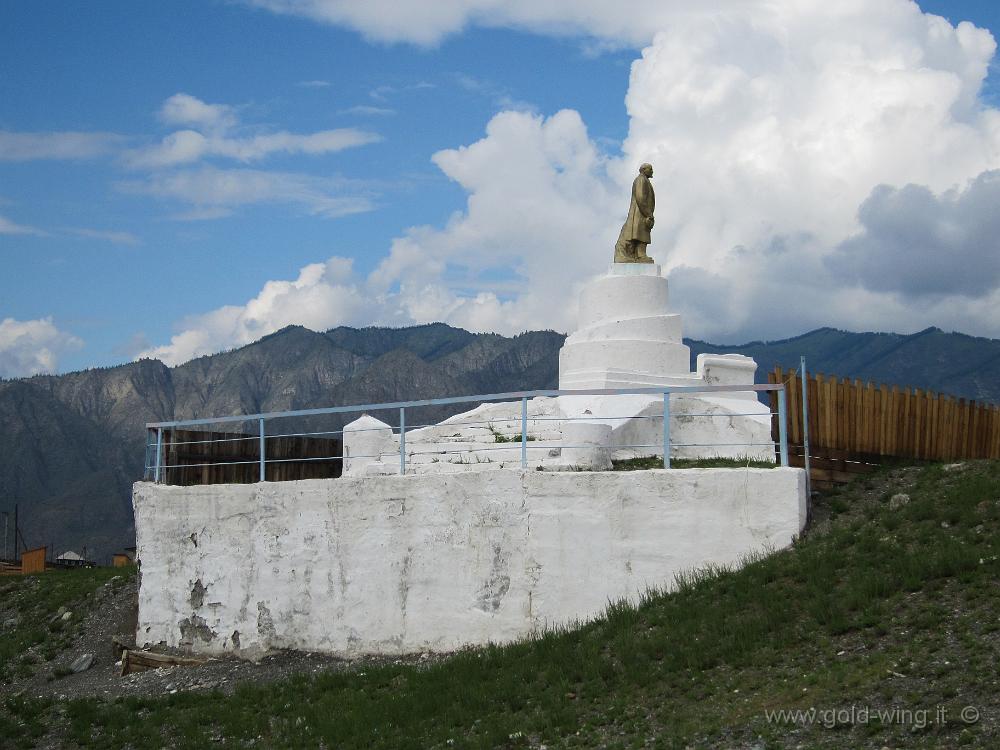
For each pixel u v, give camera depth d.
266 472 25.20
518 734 14.05
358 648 19.83
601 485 18.20
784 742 12.04
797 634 14.44
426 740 14.81
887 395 21.52
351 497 20.23
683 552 17.78
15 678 22.61
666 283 25.41
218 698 18.69
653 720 13.52
